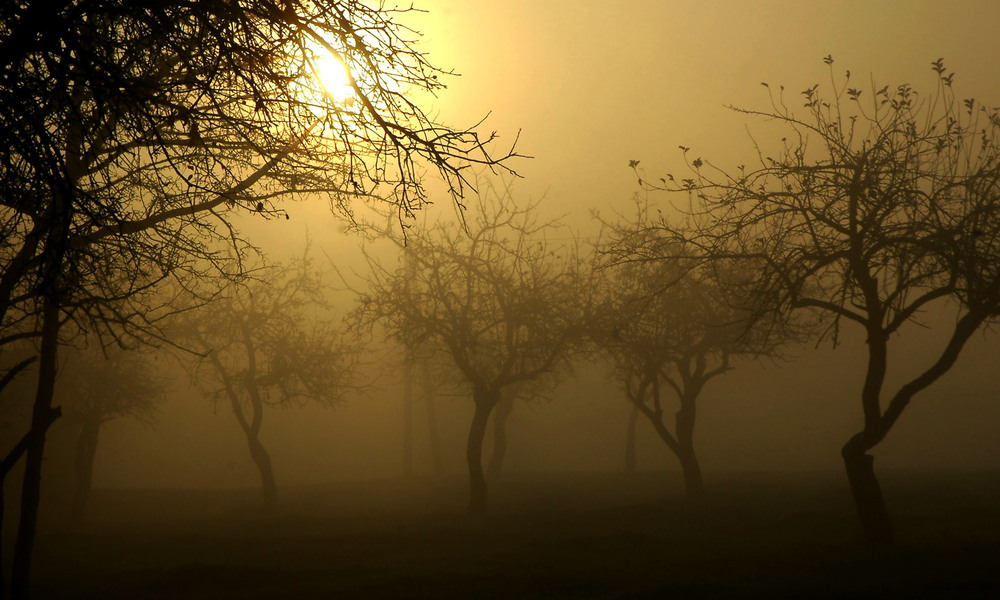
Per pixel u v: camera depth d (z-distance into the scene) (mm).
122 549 21172
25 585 11516
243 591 14023
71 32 6395
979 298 14039
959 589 10969
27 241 9633
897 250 14852
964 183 14711
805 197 15688
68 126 8148
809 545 16141
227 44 7145
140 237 10141
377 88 7520
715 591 11836
